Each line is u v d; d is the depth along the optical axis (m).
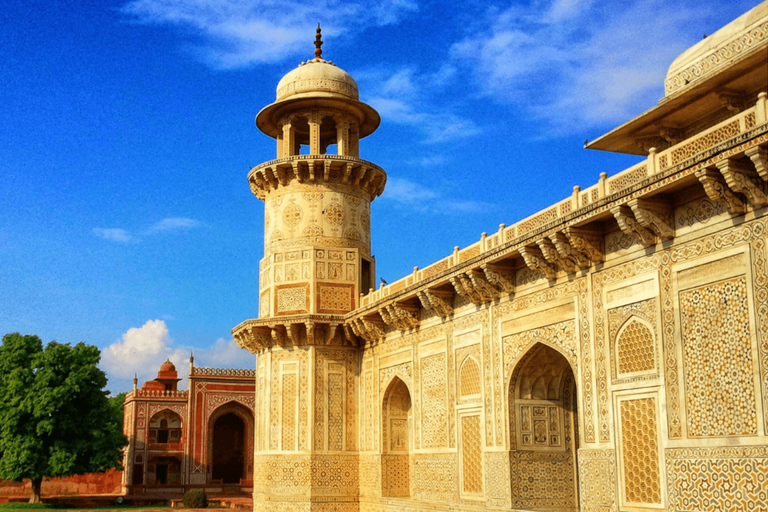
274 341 21.89
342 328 21.53
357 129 23.81
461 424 16.84
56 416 36.62
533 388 15.49
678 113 13.10
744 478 10.20
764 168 9.80
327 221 22.22
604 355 12.88
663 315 11.75
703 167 10.41
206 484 44.88
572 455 15.51
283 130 22.86
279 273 21.94
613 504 12.41
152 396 47.72
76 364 37.66
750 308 10.31
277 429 21.41
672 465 11.32
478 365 16.34
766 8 11.89
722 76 11.88
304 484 20.67
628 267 12.55
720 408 10.66
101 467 38.75
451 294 17.48
